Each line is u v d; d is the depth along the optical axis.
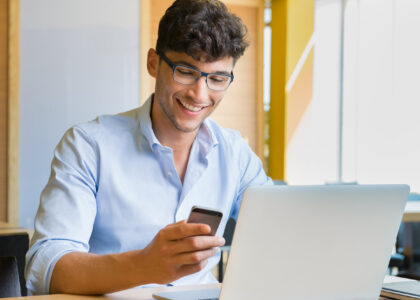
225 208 1.63
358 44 5.56
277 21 5.87
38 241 1.29
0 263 1.36
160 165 1.53
